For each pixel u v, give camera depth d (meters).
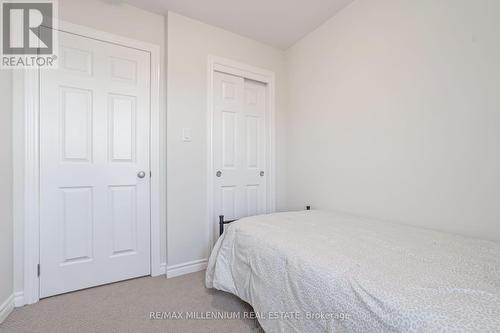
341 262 0.93
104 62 1.85
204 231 2.21
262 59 2.61
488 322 0.57
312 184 2.38
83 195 1.77
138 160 1.98
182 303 1.59
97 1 1.83
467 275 0.81
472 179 1.28
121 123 1.91
